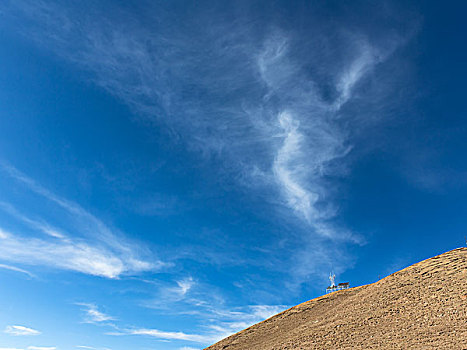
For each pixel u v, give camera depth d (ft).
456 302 89.30
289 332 122.31
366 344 82.89
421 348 70.69
